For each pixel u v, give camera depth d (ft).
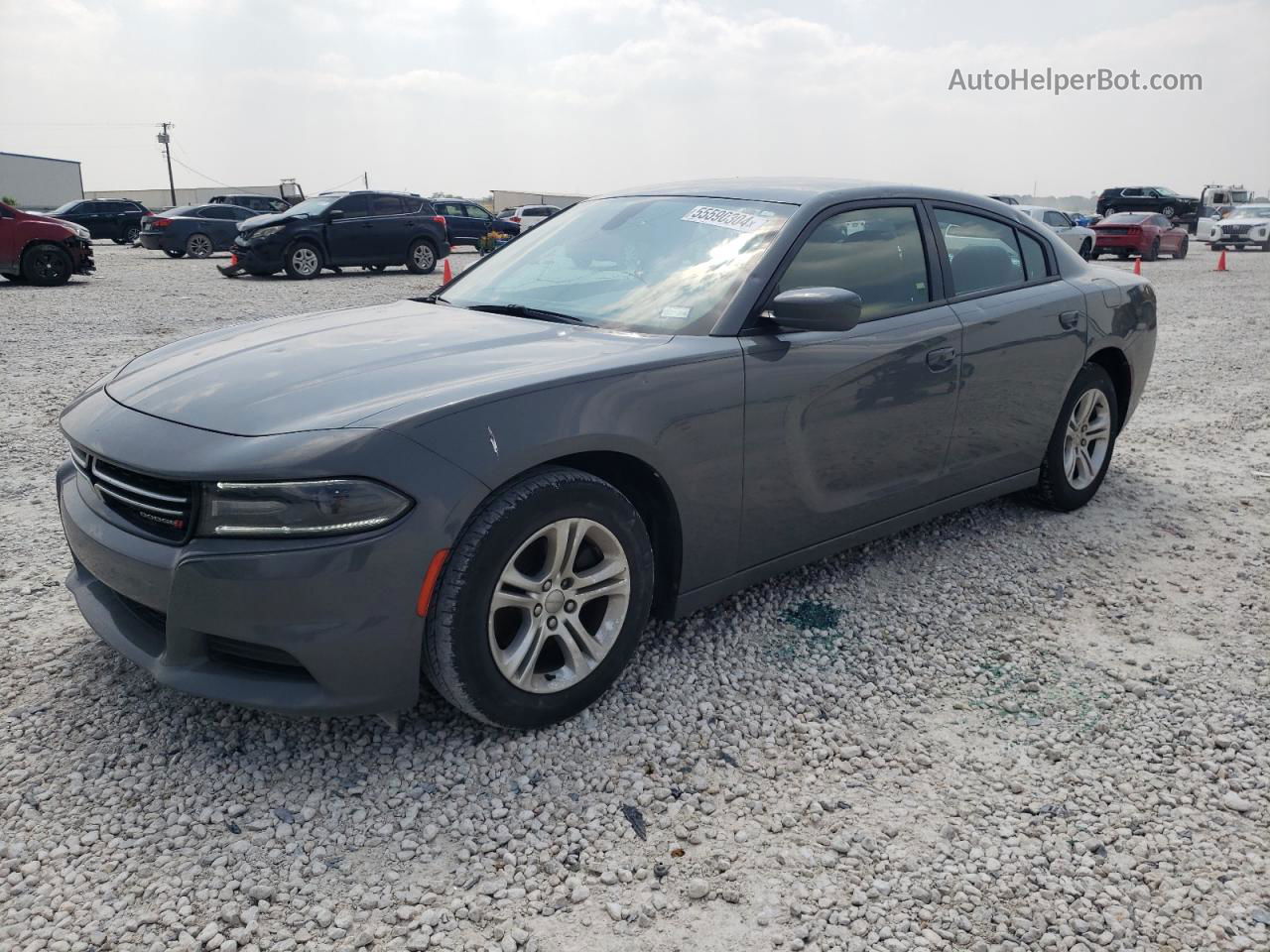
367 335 10.16
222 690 7.96
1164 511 16.17
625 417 8.96
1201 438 21.17
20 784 8.20
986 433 13.33
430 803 8.14
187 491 7.83
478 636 8.27
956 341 12.36
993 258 13.74
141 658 8.40
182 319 37.17
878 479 11.86
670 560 10.03
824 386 10.73
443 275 63.62
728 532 10.26
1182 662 10.98
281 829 7.75
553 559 8.72
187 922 6.79
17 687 9.68
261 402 8.37
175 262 76.02
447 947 6.66
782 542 10.95
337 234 60.59
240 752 8.72
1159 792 8.59
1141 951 6.81
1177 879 7.52
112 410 8.99
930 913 7.09
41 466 17.13
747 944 6.75
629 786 8.46
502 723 8.74
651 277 11.09
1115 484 17.62
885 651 11.07
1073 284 14.82
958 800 8.43
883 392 11.46
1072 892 7.35
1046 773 8.86
